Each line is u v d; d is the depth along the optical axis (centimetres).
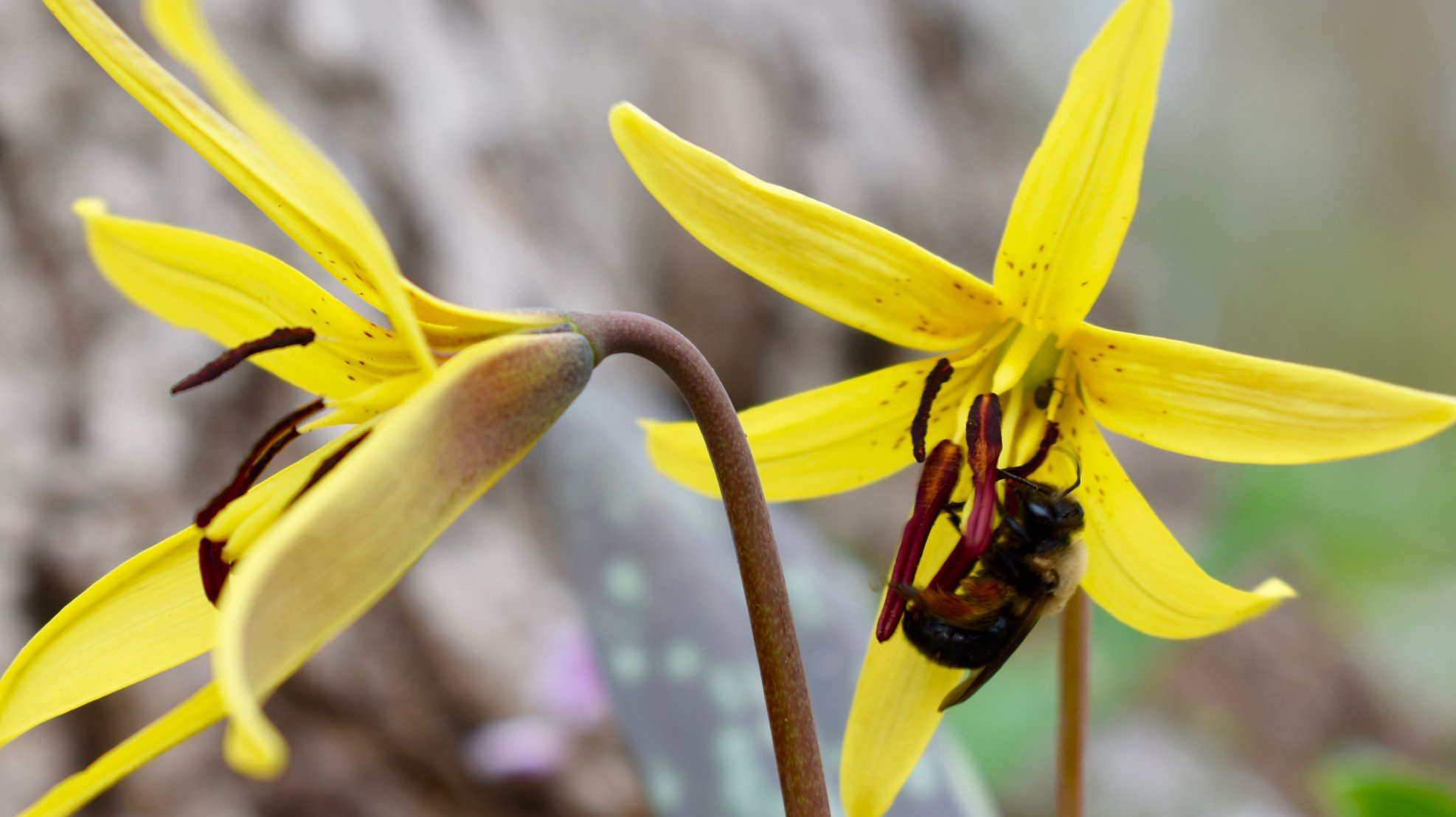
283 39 27
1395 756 45
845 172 41
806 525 21
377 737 25
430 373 12
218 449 25
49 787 23
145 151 26
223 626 11
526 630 26
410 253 27
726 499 14
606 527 19
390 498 12
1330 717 45
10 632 22
